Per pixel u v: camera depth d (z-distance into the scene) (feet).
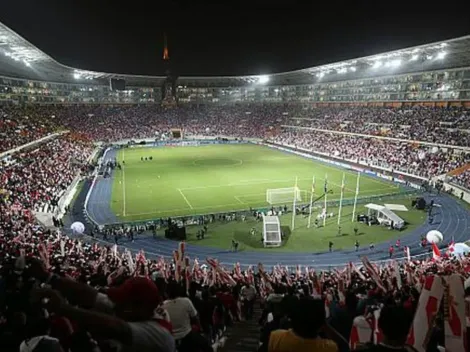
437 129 249.96
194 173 243.81
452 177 199.41
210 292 52.16
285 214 165.58
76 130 332.80
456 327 20.62
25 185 164.96
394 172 231.50
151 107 453.17
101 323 10.43
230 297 51.85
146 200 185.26
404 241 137.49
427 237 126.62
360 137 300.61
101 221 157.17
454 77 263.90
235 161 287.28
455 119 247.29
